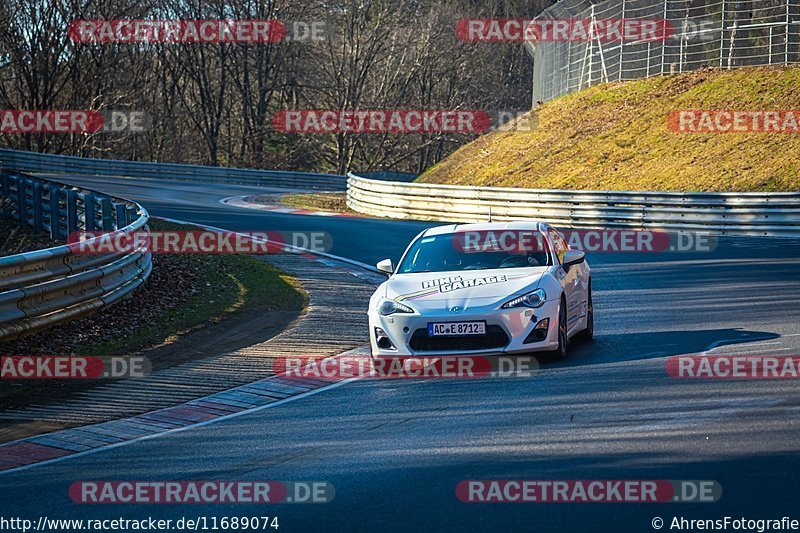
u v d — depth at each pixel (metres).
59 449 25.12
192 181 179.38
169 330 43.56
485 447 23.03
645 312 45.94
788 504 18.00
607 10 159.88
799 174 103.12
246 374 34.47
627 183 117.88
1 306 37.09
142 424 27.70
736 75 136.25
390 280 36.44
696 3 148.88
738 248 75.00
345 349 38.91
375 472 21.38
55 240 72.31
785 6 135.62
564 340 34.53
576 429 24.34
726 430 23.50
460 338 33.22
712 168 112.00
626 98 143.25
